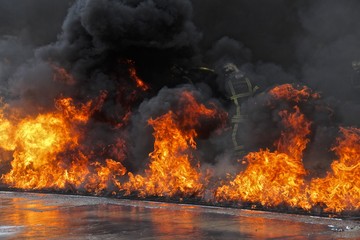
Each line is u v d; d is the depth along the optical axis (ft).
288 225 47.88
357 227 46.60
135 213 56.29
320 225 47.75
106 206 62.08
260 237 42.32
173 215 54.65
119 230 46.24
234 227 47.09
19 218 53.57
